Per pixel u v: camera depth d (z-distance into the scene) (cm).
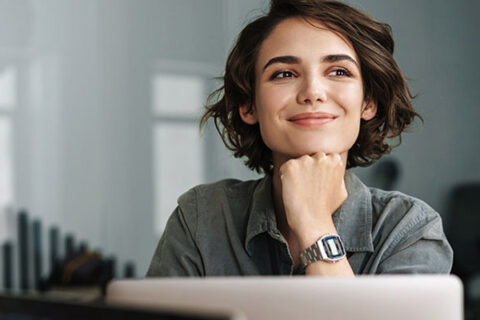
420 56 414
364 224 98
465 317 360
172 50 423
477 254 386
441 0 419
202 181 419
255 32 101
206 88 426
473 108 418
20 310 50
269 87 96
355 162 113
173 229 109
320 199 92
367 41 99
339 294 56
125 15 416
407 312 57
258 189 104
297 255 102
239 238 105
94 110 409
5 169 394
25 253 394
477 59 419
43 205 399
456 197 405
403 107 108
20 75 398
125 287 61
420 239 95
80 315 45
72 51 407
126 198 411
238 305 57
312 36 95
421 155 404
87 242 404
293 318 56
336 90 94
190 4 426
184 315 40
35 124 399
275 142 97
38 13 402
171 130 419
